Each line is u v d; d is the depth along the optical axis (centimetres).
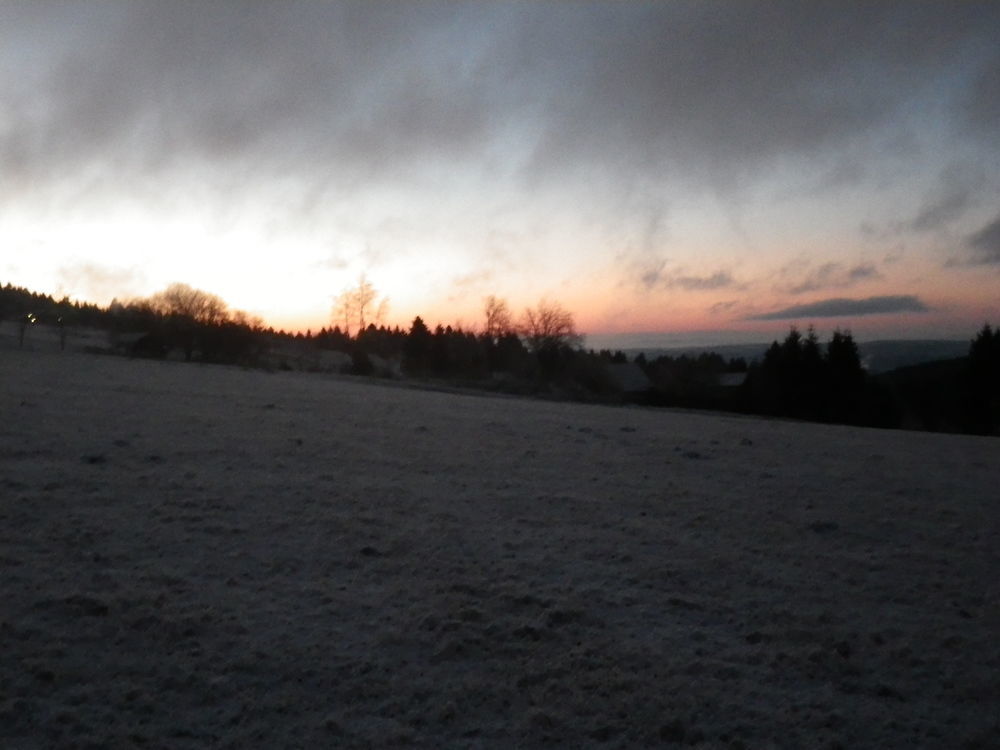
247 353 7338
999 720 667
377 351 9538
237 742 572
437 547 1087
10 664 664
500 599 892
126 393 2744
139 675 662
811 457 2186
